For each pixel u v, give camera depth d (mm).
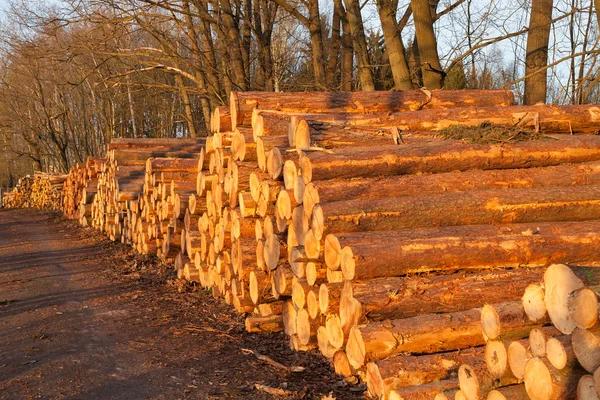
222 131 8617
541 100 13305
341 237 5418
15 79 40375
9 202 39781
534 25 13133
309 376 6059
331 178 6113
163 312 8703
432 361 4758
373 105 8164
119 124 39344
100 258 13836
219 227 8680
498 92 8789
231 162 8023
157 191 12023
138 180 15016
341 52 19953
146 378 6012
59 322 8195
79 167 22125
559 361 3371
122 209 15133
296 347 6879
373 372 4832
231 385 5793
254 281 7477
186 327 7879
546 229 5547
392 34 12859
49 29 16094
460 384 4117
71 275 11773
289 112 7855
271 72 19047
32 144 44188
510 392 3768
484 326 4004
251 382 5867
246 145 7672
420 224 5719
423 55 12594
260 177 7332
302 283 6387
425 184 6023
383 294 5121
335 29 18422
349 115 7461
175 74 17328
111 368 6309
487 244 5254
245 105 7859
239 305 8047
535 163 6430
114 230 16172
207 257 9641
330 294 5703
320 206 5641
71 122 44250
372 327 4957
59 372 6180
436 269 5270
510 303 4016
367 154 6188
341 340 5609
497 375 3904
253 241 7867
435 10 15359
